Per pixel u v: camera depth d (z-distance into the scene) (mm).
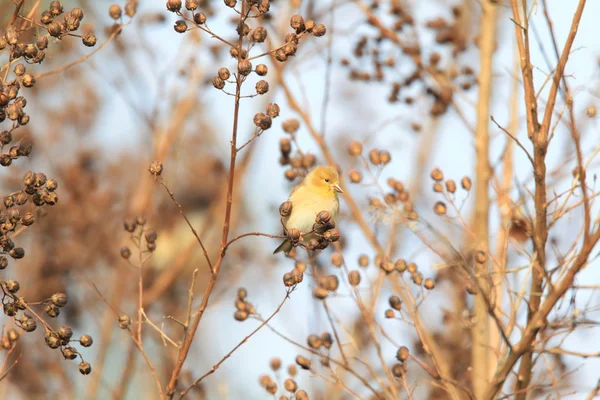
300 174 11750
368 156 10867
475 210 11570
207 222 14773
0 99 6988
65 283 12688
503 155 11484
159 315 13977
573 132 7828
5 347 7941
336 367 10828
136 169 14906
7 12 10609
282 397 9125
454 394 8898
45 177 7180
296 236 7770
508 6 10141
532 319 8172
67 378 11984
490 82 12516
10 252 7168
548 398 8594
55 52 13445
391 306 9438
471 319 10727
